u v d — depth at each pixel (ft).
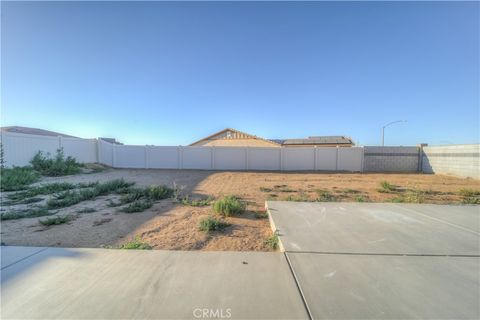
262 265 9.06
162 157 56.49
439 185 33.19
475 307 6.64
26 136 41.37
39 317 6.21
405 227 13.35
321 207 17.74
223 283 7.79
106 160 57.16
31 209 18.15
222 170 54.34
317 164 55.67
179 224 14.66
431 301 6.91
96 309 6.51
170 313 6.36
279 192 26.94
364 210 16.98
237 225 14.53
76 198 20.92
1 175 30.53
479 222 14.39
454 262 9.35
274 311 6.45
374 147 56.75
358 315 6.30
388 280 8.01
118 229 13.70
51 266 8.96
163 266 8.97
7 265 9.02
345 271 8.59
